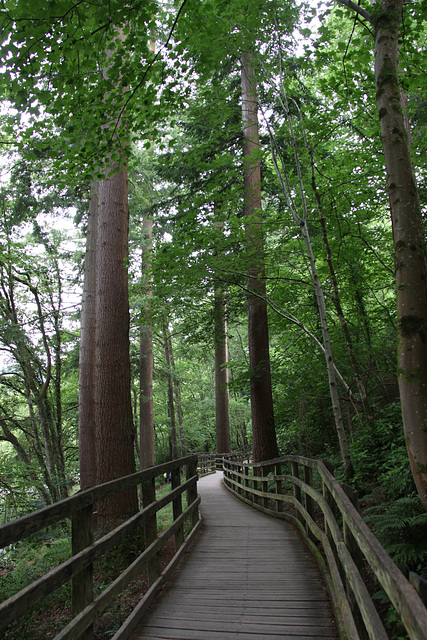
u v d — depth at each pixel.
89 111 5.48
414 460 3.01
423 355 3.14
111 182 8.81
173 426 22.53
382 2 3.99
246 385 11.56
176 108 6.04
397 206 3.47
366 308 10.69
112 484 3.32
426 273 3.35
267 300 7.61
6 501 10.38
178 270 7.37
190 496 6.53
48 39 4.34
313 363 9.84
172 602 3.74
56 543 7.68
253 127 10.42
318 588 3.92
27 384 15.21
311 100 8.73
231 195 7.20
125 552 5.84
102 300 8.23
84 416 11.94
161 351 25.86
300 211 8.41
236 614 3.43
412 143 7.14
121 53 4.95
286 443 12.20
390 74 3.72
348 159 7.43
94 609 2.71
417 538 3.99
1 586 5.44
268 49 7.01
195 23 5.05
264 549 5.33
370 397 8.50
